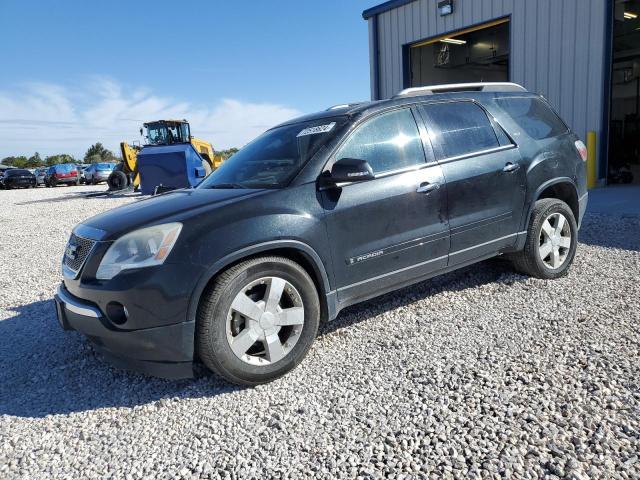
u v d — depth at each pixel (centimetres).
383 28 1552
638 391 259
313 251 320
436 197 373
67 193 2384
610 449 217
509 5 1217
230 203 313
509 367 297
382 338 359
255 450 243
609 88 1070
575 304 388
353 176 313
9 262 752
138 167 1744
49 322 455
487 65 1967
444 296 433
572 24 1101
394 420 255
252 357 307
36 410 300
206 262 287
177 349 288
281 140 395
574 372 284
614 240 582
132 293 280
